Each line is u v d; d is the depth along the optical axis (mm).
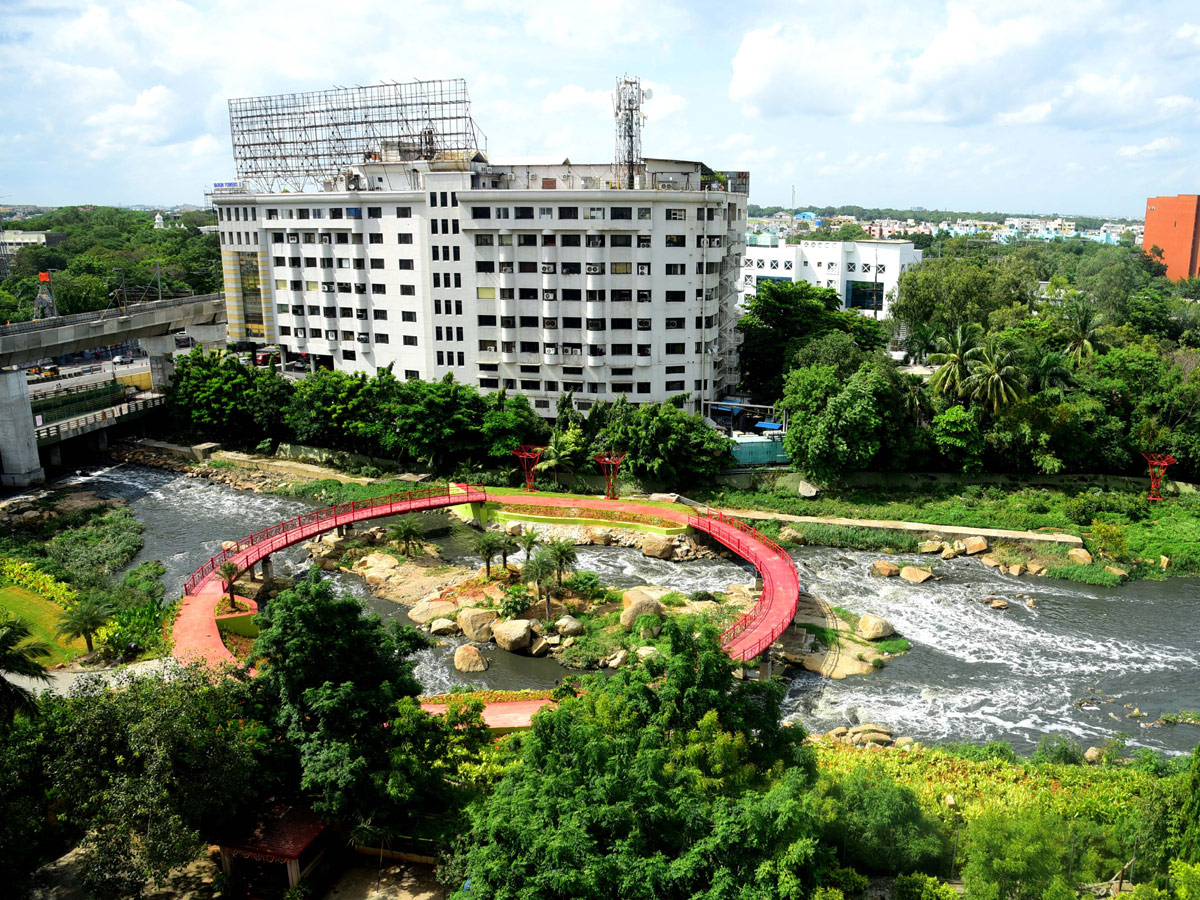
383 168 109688
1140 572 72625
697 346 100625
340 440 100938
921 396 89812
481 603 65875
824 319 108500
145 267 179375
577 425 91875
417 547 77875
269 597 66938
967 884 30969
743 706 36188
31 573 65312
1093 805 37406
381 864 36031
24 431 92938
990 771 43688
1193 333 132500
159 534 82625
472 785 39688
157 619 57250
